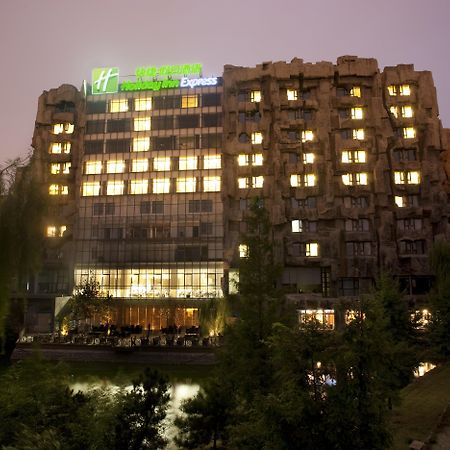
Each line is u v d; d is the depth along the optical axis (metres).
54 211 17.59
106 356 55.69
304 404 12.70
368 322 13.55
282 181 75.38
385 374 13.76
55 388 18.59
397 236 72.56
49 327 72.75
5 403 17.03
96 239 78.94
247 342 23.58
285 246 72.62
